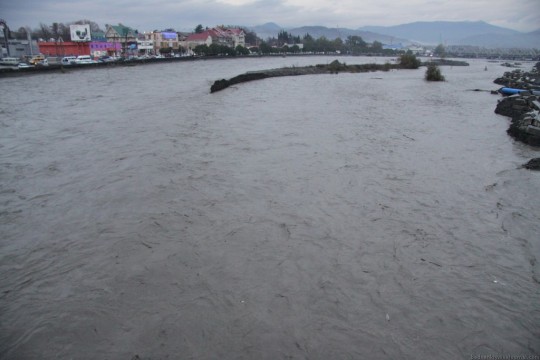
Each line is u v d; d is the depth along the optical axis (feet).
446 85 155.74
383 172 44.14
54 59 234.79
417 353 19.38
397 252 28.07
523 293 23.90
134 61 250.78
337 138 59.00
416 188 39.70
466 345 19.92
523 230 31.42
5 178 43.09
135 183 40.65
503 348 19.76
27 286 24.72
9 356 19.33
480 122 75.31
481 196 37.86
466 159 49.78
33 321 21.65
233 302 22.84
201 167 45.32
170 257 27.35
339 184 40.40
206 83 146.00
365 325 21.15
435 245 29.07
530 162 47.24
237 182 40.83
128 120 72.43
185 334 20.45
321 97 109.09
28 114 80.59
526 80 146.82
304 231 30.91
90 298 23.38
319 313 21.98
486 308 22.54
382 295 23.52
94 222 32.63
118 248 28.55
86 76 172.76
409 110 88.84
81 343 20.04
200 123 69.10
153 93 114.21
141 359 18.97
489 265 26.73
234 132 62.39
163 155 49.65
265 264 26.53
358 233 30.63
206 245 28.86
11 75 159.63
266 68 246.88
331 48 575.79
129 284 24.53
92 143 56.49
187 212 34.04
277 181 41.11
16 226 32.32
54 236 30.63
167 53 349.82
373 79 179.73
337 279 24.98
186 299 23.11
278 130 64.08
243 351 19.38
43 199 37.40
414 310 22.30
